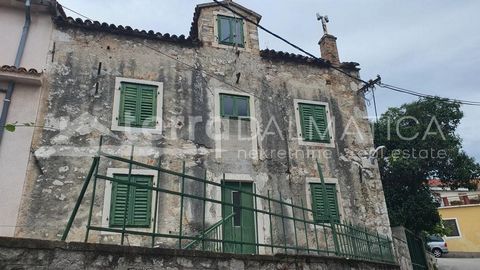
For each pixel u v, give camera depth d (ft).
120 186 29.07
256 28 40.37
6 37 31.83
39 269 11.91
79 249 12.77
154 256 14.24
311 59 40.01
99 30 34.14
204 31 37.91
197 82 35.27
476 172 46.42
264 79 37.99
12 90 29.60
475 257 81.00
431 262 47.03
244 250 30.27
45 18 33.37
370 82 39.58
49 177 27.94
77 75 31.96
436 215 45.96
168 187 30.30
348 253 24.48
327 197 35.06
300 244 32.24
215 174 32.24
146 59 34.50
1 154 27.55
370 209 36.11
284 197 33.63
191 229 29.53
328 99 39.60
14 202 26.61
